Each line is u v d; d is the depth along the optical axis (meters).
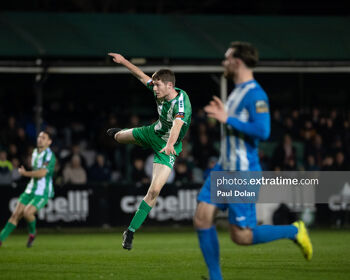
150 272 24.27
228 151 18.92
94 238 45.41
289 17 67.38
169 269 25.33
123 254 32.50
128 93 75.06
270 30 64.62
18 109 70.06
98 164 58.12
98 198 55.56
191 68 59.03
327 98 77.56
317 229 54.75
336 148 62.84
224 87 60.00
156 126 27.06
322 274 23.52
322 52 62.12
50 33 60.22
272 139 65.94
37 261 28.94
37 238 46.03
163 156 27.23
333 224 56.91
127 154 62.78
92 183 55.53
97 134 64.06
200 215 19.00
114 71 58.22
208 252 19.03
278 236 19.98
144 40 60.72
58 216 54.78
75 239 44.50
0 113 66.12
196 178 59.09
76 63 57.72
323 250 34.25
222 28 64.25
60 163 59.34
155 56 59.00
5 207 53.59
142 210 26.39
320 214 56.38
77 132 65.50
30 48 57.88
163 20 64.50
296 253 32.31
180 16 65.25
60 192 54.81
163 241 42.12
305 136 63.28
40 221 54.56
